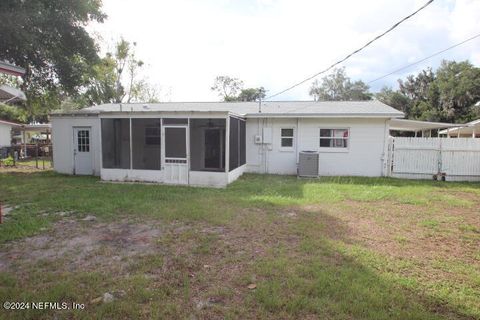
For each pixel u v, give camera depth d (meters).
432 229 5.77
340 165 13.57
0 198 8.19
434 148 12.59
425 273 3.89
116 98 32.16
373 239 5.17
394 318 2.87
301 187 10.12
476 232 5.63
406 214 6.85
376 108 14.12
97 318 2.84
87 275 3.69
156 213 6.56
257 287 3.41
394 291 3.37
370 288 3.44
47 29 13.80
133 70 33.41
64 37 14.82
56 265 4.02
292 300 3.14
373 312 2.92
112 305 3.04
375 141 13.20
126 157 11.23
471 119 32.88
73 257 4.30
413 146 12.80
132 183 10.91
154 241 4.94
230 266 4.01
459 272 3.93
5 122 24.08
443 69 38.25
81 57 16.52
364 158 13.34
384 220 6.34
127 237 5.14
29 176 12.83
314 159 12.55
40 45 13.61
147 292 3.28
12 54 13.52
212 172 10.46
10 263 4.11
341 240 5.08
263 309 3.01
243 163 13.76
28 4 12.55
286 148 13.98
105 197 8.25
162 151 10.83
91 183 10.88
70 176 12.86
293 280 3.58
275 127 14.00
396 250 4.68
